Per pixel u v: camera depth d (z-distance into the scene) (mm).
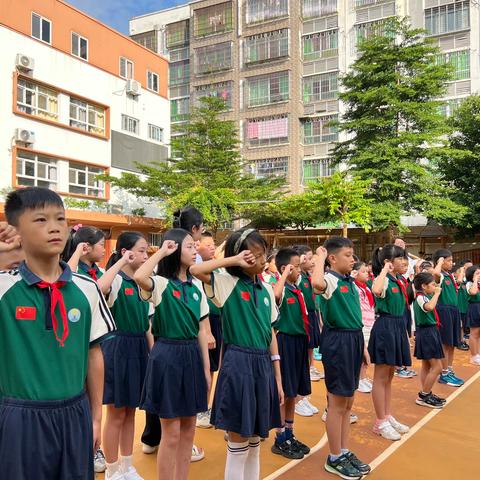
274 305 2828
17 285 1613
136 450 3549
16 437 1535
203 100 18844
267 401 2553
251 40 25297
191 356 2686
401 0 22234
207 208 15688
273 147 24453
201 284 2887
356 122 16016
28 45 15367
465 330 7652
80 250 2553
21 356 1577
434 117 15500
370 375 5953
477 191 16688
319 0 24000
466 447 3688
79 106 17406
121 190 18938
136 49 20203
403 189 15570
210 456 3457
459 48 20969
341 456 3221
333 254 3420
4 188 13922
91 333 1772
